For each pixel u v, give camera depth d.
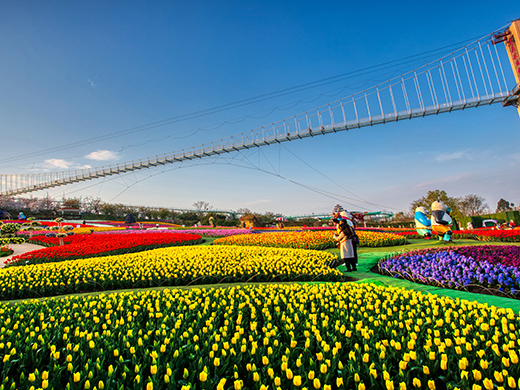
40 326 3.56
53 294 6.61
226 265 7.65
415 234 16.45
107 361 2.77
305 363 2.60
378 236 13.76
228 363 2.58
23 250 16.41
